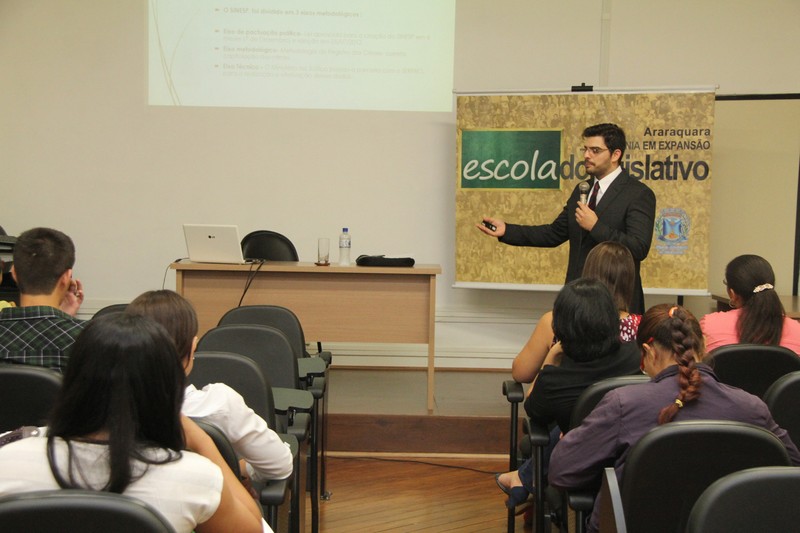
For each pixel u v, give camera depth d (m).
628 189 3.54
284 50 5.34
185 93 5.34
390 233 5.42
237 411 1.65
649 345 1.81
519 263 5.07
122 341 1.07
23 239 2.00
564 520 2.06
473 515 3.12
